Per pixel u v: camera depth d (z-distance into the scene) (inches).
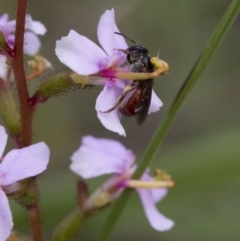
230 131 7.9
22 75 5.7
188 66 9.5
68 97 10.4
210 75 9.6
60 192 7.7
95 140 6.4
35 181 5.9
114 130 5.6
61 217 7.7
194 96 9.8
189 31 9.3
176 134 9.9
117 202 6.1
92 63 5.6
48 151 5.5
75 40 5.5
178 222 7.9
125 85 5.7
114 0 9.4
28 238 7.5
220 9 9.1
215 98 9.8
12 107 5.9
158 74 5.6
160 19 9.3
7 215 5.4
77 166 6.3
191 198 7.9
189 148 7.8
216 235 7.9
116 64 5.6
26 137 5.8
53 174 9.6
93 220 8.0
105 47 5.6
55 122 10.2
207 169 7.7
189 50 9.4
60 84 5.7
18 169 5.5
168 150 9.0
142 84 5.6
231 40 9.3
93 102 10.4
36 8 9.7
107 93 5.6
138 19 9.3
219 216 8.0
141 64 5.7
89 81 5.6
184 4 9.1
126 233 8.4
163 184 6.1
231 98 9.7
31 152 5.5
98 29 5.6
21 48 5.6
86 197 6.2
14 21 6.0
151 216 6.4
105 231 6.1
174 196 7.8
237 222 7.9
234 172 7.7
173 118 5.9
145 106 5.7
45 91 5.7
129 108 5.6
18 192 5.7
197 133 9.7
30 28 6.0
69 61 5.5
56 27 9.6
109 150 6.3
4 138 5.5
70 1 9.7
